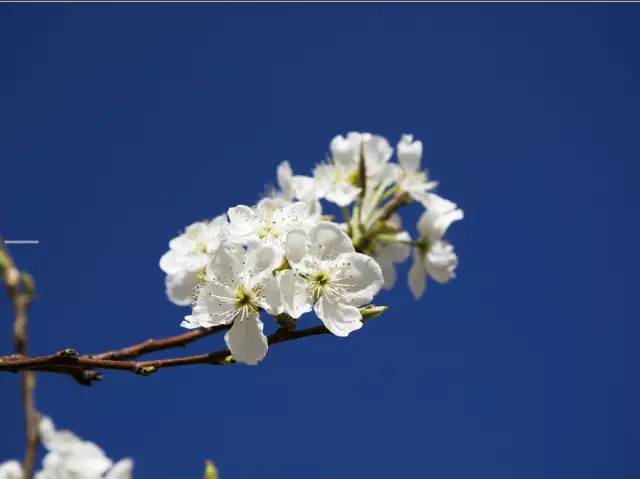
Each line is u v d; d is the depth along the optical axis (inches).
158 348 30.3
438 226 33.8
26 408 30.4
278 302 30.4
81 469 30.0
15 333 31.3
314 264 30.5
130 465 30.1
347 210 33.3
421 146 33.8
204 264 31.8
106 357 30.1
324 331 30.2
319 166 33.5
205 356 29.9
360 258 30.6
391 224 33.6
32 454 30.2
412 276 34.0
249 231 30.8
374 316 30.4
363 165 33.2
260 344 30.1
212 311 30.4
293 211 31.0
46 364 29.3
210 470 30.2
